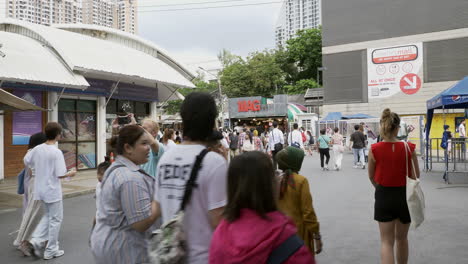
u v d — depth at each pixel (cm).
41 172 497
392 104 3359
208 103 216
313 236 318
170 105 4584
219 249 151
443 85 3166
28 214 509
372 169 375
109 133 1622
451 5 3133
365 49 3462
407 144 363
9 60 1129
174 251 190
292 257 141
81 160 1506
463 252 477
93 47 1473
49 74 1197
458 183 1059
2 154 1238
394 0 3338
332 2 3616
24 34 1436
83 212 796
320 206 779
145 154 266
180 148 215
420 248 496
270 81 4756
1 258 504
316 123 2883
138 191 244
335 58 3603
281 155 315
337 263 451
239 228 149
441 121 2659
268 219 147
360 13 3484
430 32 3203
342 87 3569
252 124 4122
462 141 1180
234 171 159
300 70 5481
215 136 223
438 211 709
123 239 246
